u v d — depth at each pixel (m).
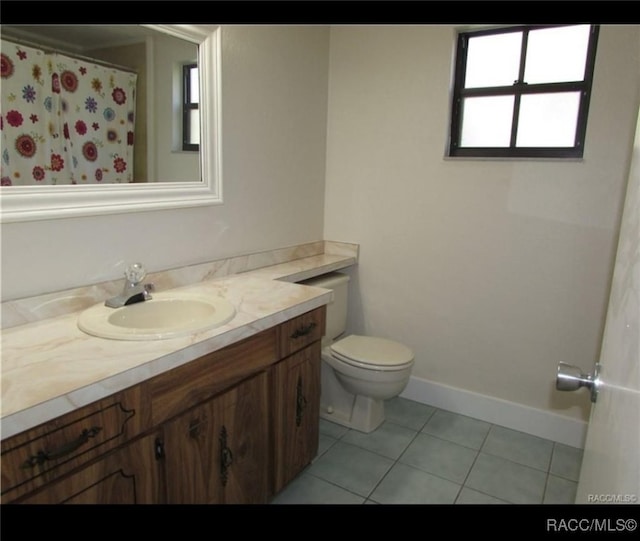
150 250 1.79
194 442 1.36
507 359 2.44
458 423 2.52
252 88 2.15
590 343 2.22
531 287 2.32
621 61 1.96
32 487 0.96
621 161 2.03
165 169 1.81
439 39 2.36
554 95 2.19
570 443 2.33
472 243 2.43
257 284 1.98
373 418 2.42
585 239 2.16
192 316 1.69
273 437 1.72
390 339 2.78
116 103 1.60
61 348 1.21
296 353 1.77
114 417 1.11
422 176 2.51
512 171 2.27
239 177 2.16
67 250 1.51
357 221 2.76
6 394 0.96
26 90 1.36
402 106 2.51
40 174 1.41
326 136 2.76
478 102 2.38
